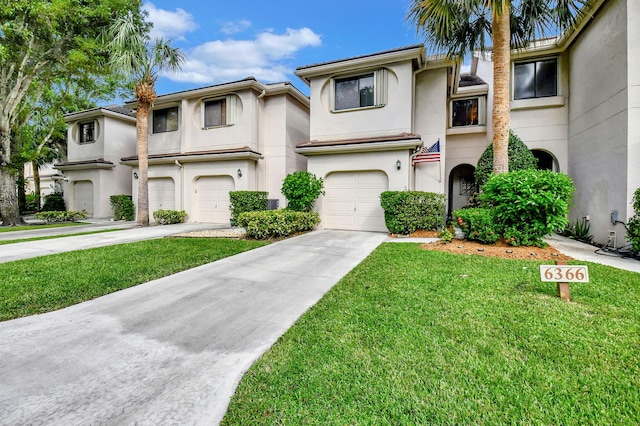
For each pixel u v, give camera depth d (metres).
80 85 15.94
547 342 3.12
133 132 20.59
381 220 11.72
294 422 2.15
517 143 10.88
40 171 30.98
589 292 4.54
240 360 3.01
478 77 15.91
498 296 4.42
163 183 16.45
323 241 9.42
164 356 3.09
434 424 2.09
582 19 9.66
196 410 2.30
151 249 8.22
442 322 3.61
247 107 14.46
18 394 2.49
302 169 16.50
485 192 8.61
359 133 12.23
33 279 5.57
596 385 2.46
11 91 14.37
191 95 15.17
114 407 2.34
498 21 8.85
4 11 11.62
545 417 2.14
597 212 9.38
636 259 6.86
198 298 4.78
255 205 13.32
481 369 2.69
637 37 7.85
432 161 11.28
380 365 2.79
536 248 7.58
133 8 13.88
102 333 3.60
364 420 2.15
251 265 6.71
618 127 8.35
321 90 12.84
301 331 3.51
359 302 4.34
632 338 3.17
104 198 18.81
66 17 13.07
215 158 14.45
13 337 3.47
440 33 9.57
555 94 11.79
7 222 14.87
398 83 11.62
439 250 7.61
